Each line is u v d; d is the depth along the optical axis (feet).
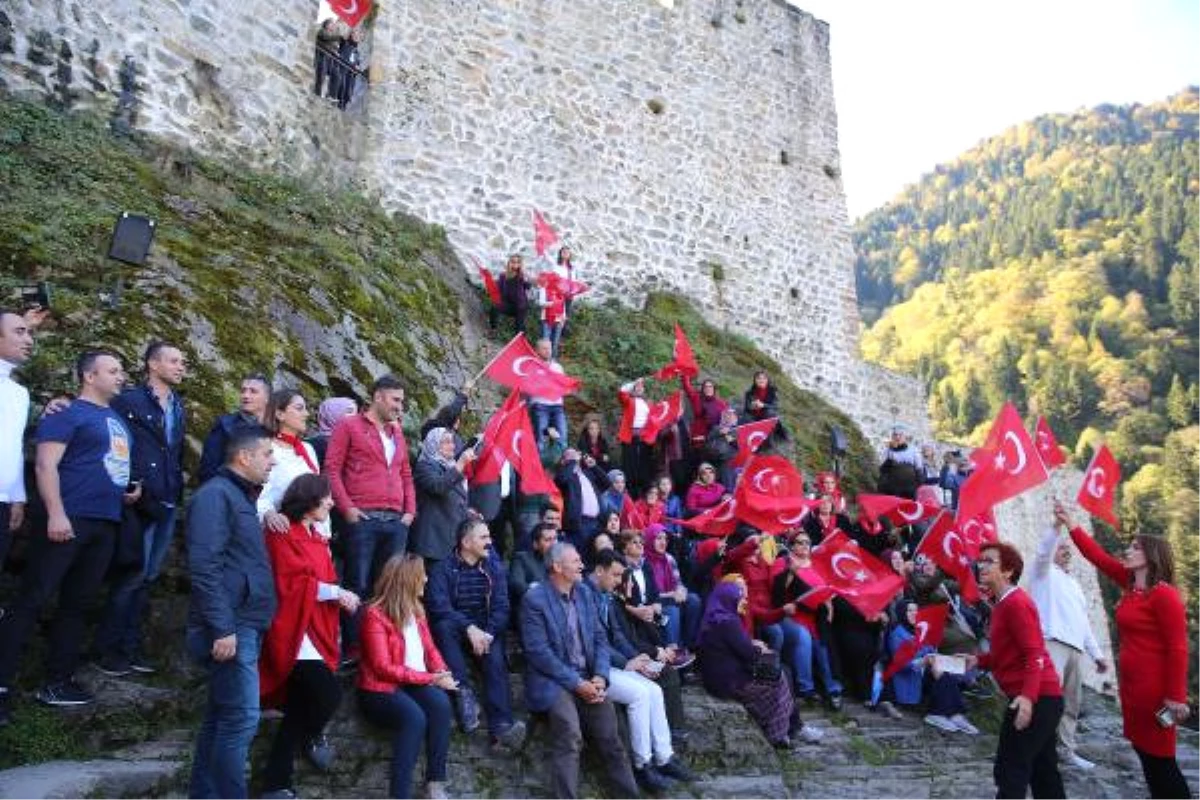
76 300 22.07
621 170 47.65
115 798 14.52
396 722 17.16
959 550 28.17
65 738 15.79
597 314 44.29
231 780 14.01
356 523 19.31
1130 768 26.86
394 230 37.70
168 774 15.35
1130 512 122.52
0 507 15.40
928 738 25.89
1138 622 18.98
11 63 27.25
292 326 26.48
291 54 35.99
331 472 19.43
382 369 28.86
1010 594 18.45
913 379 57.98
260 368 24.38
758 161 53.42
